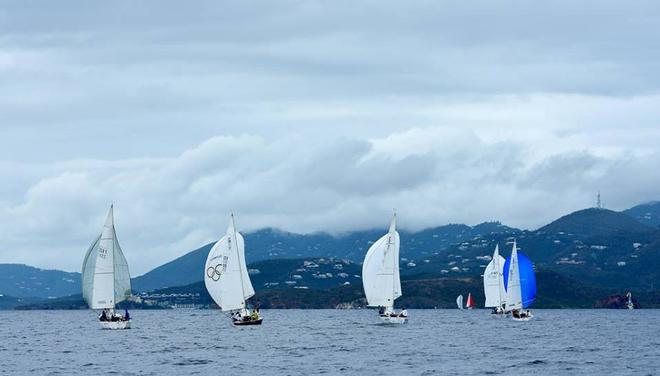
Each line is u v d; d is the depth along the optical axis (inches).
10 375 4124.0
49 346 6131.9
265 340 6422.2
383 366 4355.3
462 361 4618.6
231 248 7475.4
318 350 5388.8
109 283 7298.2
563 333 7583.7
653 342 6284.5
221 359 4763.8
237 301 7504.9
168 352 5300.2
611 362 4571.9
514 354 5103.3
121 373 4121.6
